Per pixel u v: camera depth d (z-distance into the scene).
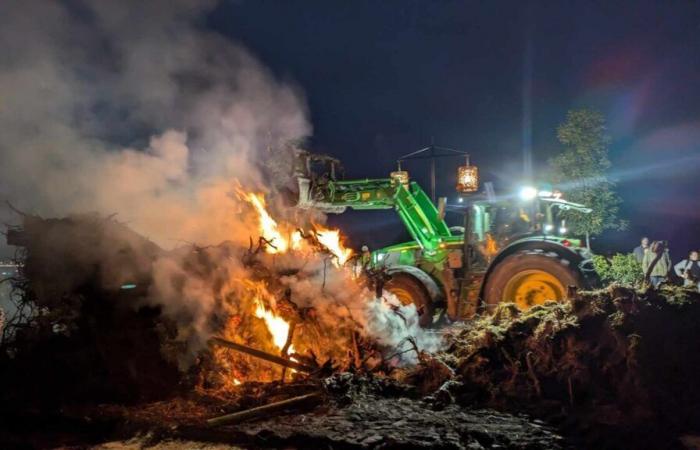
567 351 5.90
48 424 5.19
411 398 5.94
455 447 4.46
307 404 5.52
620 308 5.97
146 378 6.07
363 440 4.59
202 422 5.02
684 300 6.37
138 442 4.84
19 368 5.87
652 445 4.70
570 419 5.17
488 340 6.30
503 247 10.91
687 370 5.66
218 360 6.51
